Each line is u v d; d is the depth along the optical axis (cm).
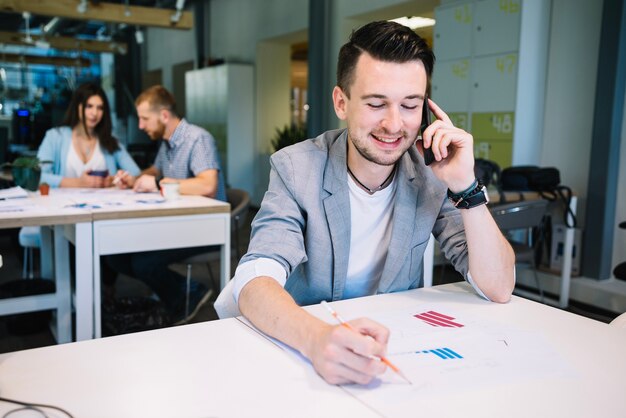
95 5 570
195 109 996
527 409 76
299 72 1216
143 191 311
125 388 82
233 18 937
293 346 94
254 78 883
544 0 432
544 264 418
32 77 1142
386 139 118
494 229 126
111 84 1317
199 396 79
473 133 467
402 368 89
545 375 87
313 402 78
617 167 397
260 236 125
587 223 407
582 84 421
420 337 101
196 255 304
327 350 84
